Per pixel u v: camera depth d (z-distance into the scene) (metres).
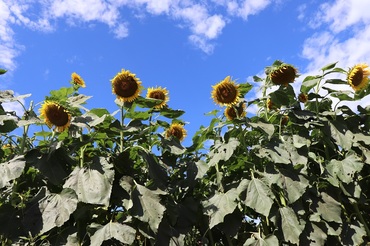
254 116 2.19
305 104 2.53
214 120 2.38
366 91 2.42
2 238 1.74
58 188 1.94
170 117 2.41
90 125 1.88
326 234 1.93
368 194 2.38
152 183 1.86
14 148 2.05
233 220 1.93
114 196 1.79
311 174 2.16
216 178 2.14
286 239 1.82
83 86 2.74
